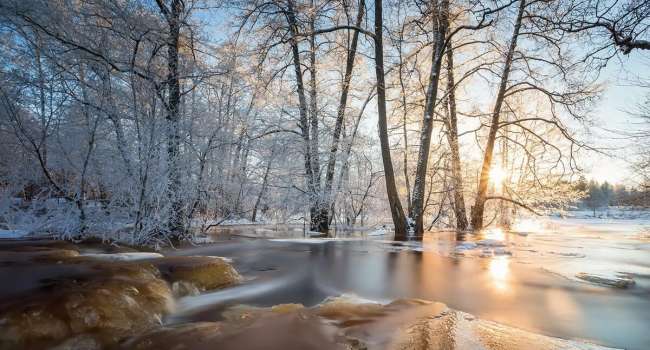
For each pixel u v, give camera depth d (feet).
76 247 26.89
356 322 13.58
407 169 60.34
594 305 17.34
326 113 54.44
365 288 20.26
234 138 41.73
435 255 31.45
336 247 35.81
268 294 18.70
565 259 30.27
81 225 29.66
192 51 36.50
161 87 31.68
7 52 29.37
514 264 27.45
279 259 28.68
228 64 37.14
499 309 16.66
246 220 63.87
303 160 54.29
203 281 18.78
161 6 32.83
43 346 11.03
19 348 10.84
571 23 28.30
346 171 55.77
